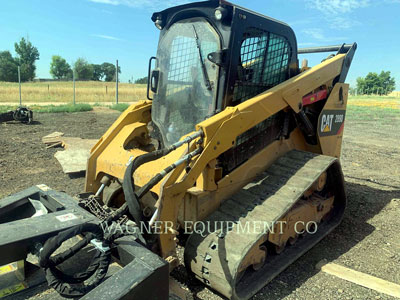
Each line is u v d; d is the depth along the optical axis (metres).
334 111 4.24
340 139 4.56
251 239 2.57
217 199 3.03
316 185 3.63
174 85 3.37
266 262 3.20
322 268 3.27
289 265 3.32
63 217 2.42
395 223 4.38
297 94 3.47
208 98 3.04
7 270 2.68
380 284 3.01
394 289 2.95
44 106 18.64
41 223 2.30
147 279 1.89
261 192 3.14
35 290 2.48
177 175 2.60
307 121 3.83
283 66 3.58
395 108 27.92
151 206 2.96
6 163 6.56
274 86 3.48
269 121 3.54
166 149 2.45
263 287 2.94
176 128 3.36
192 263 2.72
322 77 3.87
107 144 3.62
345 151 9.32
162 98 3.53
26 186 5.30
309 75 3.63
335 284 3.03
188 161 2.59
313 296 2.85
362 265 3.38
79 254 2.90
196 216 2.88
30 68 62.03
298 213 3.38
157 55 3.61
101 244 2.21
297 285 3.00
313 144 4.14
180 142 2.52
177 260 2.66
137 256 2.08
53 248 1.94
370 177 6.58
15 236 2.10
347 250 3.68
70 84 49.12
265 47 3.25
